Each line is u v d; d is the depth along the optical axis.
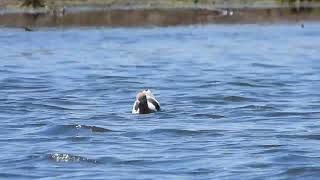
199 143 45.03
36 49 91.94
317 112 54.69
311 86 66.56
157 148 43.91
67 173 39.00
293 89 65.06
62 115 54.00
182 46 94.50
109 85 67.56
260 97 61.12
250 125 50.19
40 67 78.75
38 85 67.56
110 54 88.06
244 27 113.12
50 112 55.25
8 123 51.28
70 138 46.69
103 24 115.12
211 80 69.94
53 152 42.94
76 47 93.75
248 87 66.19
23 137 47.03
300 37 102.31
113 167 40.09
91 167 40.12
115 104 58.56
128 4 134.12
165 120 51.88
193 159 41.44
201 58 85.25
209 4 134.62
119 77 72.12
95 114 54.25
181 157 41.88
